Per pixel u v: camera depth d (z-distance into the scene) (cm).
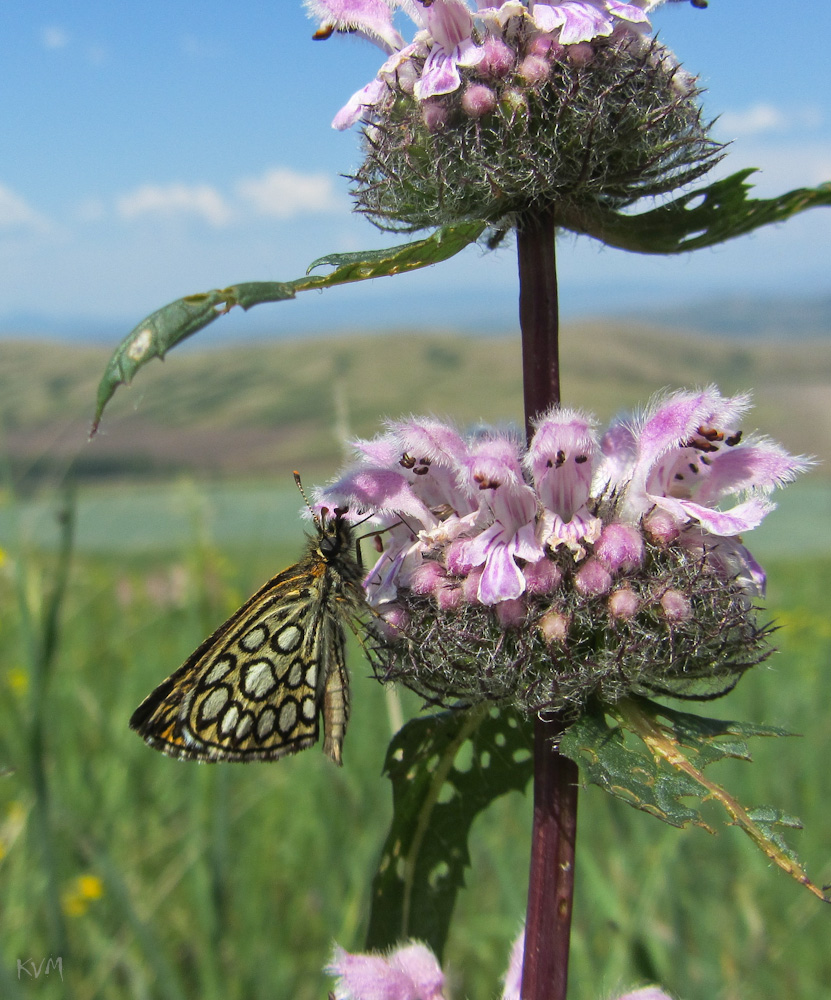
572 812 7
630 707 7
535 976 7
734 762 16
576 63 7
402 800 8
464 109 7
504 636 7
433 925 8
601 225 8
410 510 8
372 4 8
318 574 9
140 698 17
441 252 7
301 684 9
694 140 7
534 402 8
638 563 7
